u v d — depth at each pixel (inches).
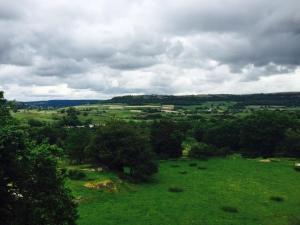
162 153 4948.3
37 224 1192.2
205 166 4352.9
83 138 4197.8
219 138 6013.8
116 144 3614.7
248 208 2652.6
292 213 2581.2
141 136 3703.3
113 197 2768.2
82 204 2493.8
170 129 5049.2
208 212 2524.6
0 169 1127.0
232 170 4094.5
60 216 1299.2
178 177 3673.7
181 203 2711.6
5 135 1106.1
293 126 5620.1
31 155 1235.9
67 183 2847.0
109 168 3646.7
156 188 3179.1
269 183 3437.5
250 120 5556.1
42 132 5383.9
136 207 2551.7
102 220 2228.1
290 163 4594.0
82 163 4180.6
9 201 1167.6
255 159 5014.8
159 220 2305.6
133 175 3437.5
